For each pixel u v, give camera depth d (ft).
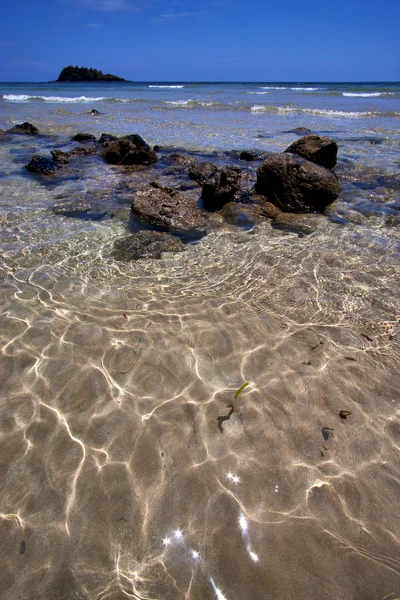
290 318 13.06
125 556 6.73
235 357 11.32
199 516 7.36
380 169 30.91
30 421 9.29
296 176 23.15
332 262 16.80
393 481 8.02
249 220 22.09
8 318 12.78
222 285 15.01
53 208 23.12
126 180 29.76
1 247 17.79
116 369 10.84
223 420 9.39
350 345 11.80
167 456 8.53
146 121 62.23
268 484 7.97
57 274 15.61
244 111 76.33
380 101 92.48
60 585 6.31
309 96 112.98
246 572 6.53
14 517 7.27
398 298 14.11
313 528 7.18
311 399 9.98
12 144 45.91
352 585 6.39
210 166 29.73
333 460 8.46
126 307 13.53
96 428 9.14
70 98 107.14
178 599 6.18
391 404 9.84
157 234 19.60
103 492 7.75
